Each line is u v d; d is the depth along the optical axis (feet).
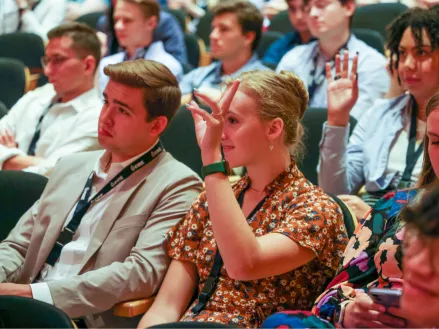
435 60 12.58
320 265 8.98
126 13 20.40
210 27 28.25
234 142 9.00
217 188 8.46
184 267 9.79
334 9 17.66
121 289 10.02
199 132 9.17
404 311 6.02
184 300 9.69
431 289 5.70
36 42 23.12
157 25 21.38
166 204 10.59
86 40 15.25
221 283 9.21
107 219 10.67
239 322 8.89
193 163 14.99
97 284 9.98
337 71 12.91
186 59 23.54
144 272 10.11
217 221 8.39
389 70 14.28
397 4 23.91
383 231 8.45
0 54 23.25
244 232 8.34
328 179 12.87
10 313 7.64
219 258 9.30
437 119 7.95
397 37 13.11
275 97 9.04
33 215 11.58
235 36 19.38
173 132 15.10
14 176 12.41
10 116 16.01
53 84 15.34
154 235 10.35
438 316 5.74
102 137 10.94
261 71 9.33
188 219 9.83
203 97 8.57
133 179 10.89
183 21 27.78
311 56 18.35
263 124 9.01
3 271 11.05
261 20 19.70
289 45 22.35
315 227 8.70
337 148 12.74
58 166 11.64
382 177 13.24
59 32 15.24
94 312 10.07
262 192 9.30
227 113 9.02
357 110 16.90
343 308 7.78
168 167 10.94
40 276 11.00
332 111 12.71
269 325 7.72
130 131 10.82
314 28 17.87
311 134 14.69
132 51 20.89
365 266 8.42
